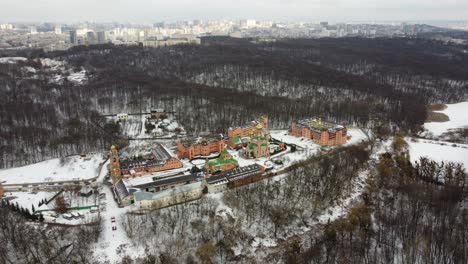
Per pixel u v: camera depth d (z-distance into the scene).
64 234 196.88
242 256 188.12
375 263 175.62
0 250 180.38
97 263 177.12
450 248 180.88
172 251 184.25
